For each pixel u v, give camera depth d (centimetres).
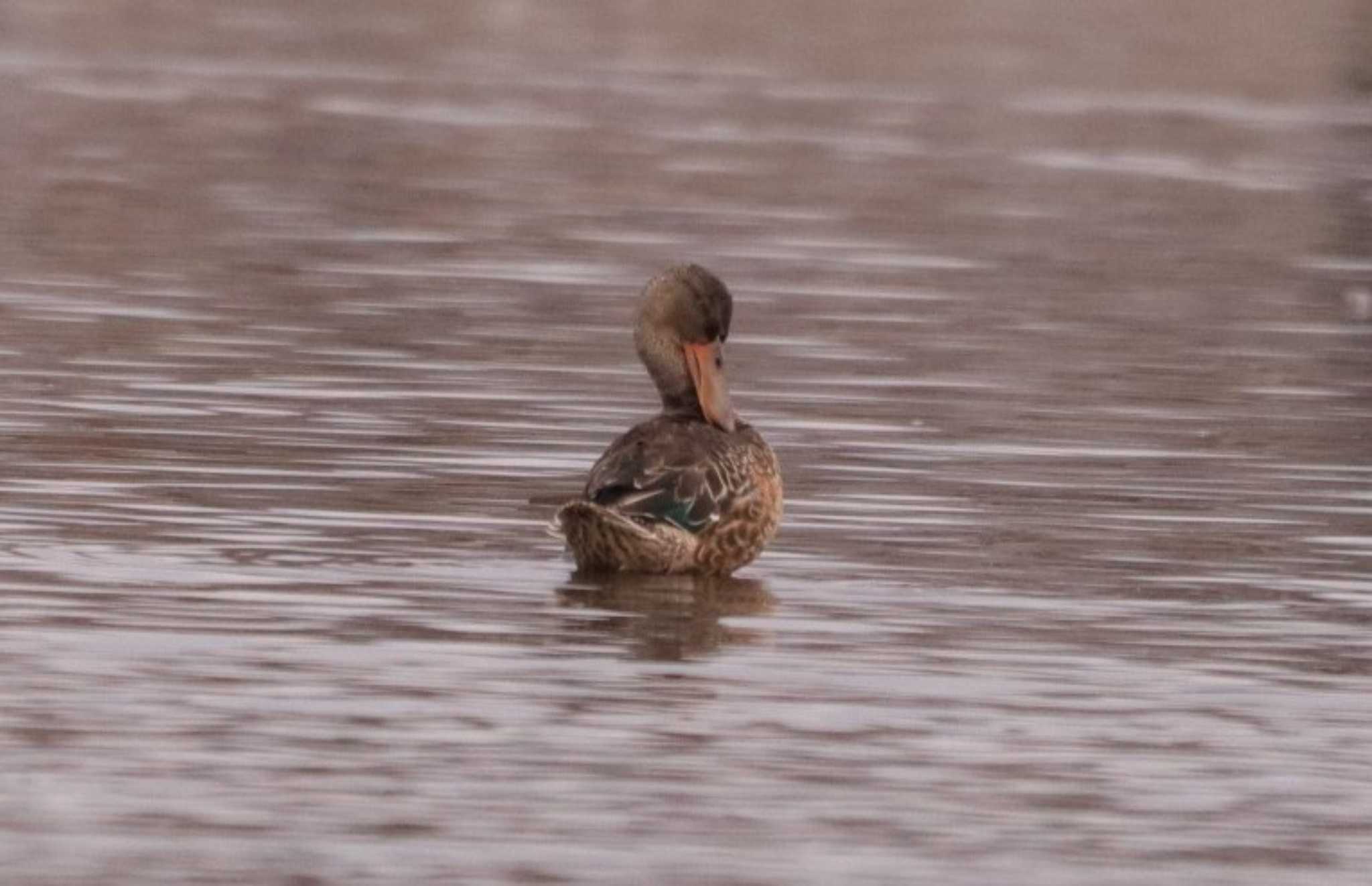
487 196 3772
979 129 4825
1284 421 2386
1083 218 3772
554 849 1234
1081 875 1229
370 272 3089
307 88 5088
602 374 2530
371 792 1304
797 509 2002
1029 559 1859
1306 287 3222
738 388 2475
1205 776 1377
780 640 1623
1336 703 1517
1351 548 1916
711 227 3547
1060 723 1462
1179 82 5703
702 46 6112
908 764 1380
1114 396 2484
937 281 3166
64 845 1215
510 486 2052
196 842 1227
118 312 2759
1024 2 7000
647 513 1759
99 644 1548
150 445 2141
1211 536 1942
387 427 2252
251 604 1659
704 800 1310
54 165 3909
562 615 1669
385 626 1620
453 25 6391
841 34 6406
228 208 3559
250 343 2616
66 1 6488
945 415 2375
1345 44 6444
